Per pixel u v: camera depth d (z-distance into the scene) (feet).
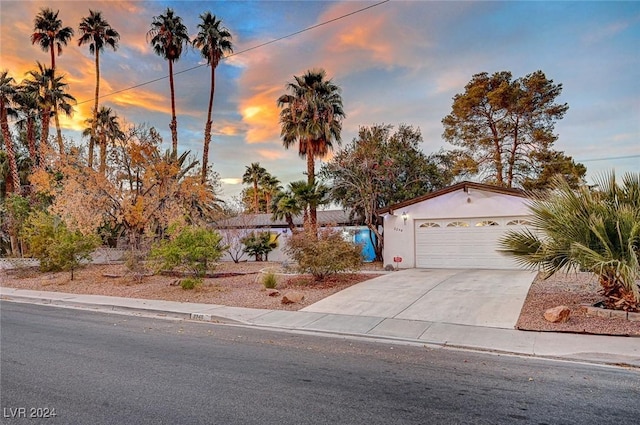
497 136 88.99
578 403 14.01
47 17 100.07
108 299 39.60
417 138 78.95
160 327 27.99
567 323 24.99
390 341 23.65
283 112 77.61
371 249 73.67
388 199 72.59
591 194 26.99
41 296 42.63
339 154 73.05
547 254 26.91
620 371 17.65
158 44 93.20
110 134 77.61
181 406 13.57
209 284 46.55
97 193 55.98
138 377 16.71
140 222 57.82
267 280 42.29
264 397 14.46
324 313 31.14
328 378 16.75
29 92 93.45
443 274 47.70
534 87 82.17
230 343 23.15
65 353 20.70
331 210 97.35
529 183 83.97
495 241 52.90
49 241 56.70
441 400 14.26
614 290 26.27
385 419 12.59
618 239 24.64
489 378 16.78
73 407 13.50
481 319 27.40
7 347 21.98
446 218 55.62
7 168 95.71
